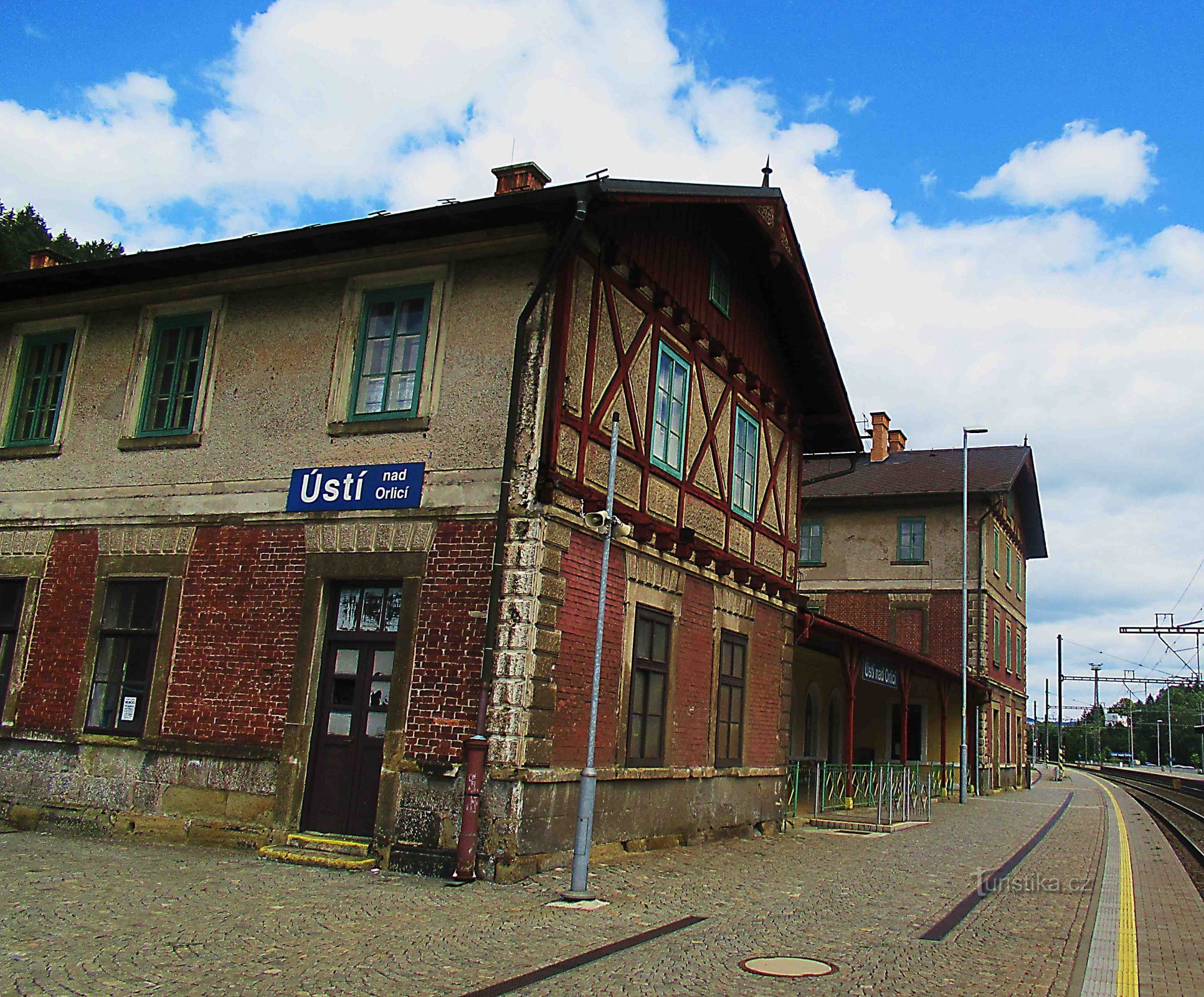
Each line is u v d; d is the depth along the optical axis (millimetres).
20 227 31109
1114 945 8039
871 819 17734
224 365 12133
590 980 6184
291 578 11055
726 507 14234
